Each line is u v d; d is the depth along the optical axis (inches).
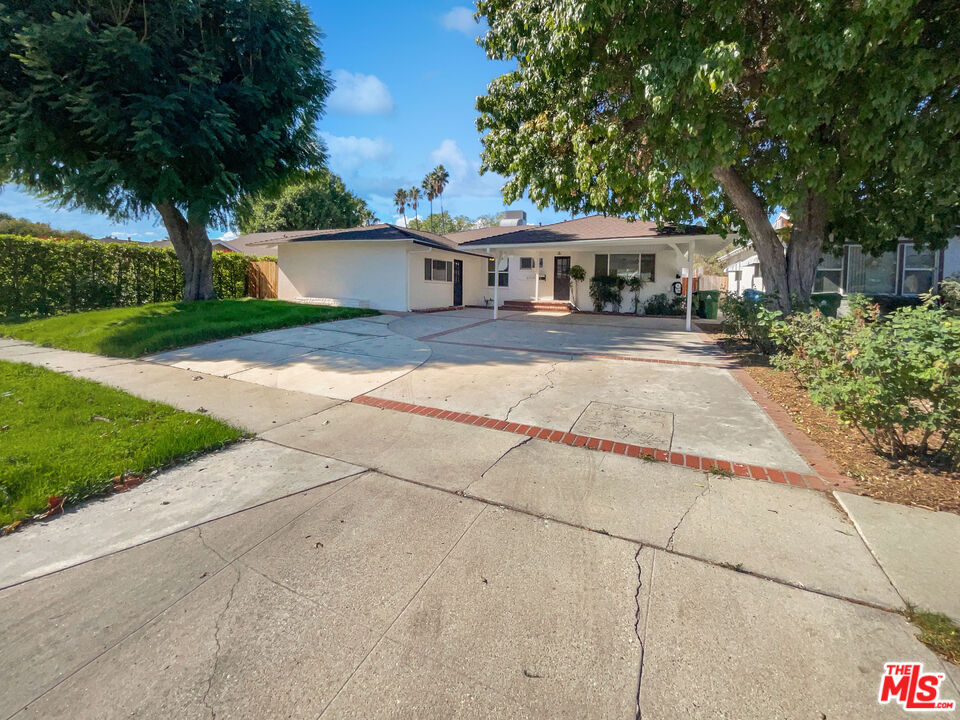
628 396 230.7
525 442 173.3
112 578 99.4
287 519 122.1
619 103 294.4
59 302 521.0
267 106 468.8
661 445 169.0
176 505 129.5
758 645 80.6
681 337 438.3
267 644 82.1
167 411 201.8
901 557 103.3
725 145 241.0
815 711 68.7
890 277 533.3
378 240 630.5
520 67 337.4
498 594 94.0
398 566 102.9
